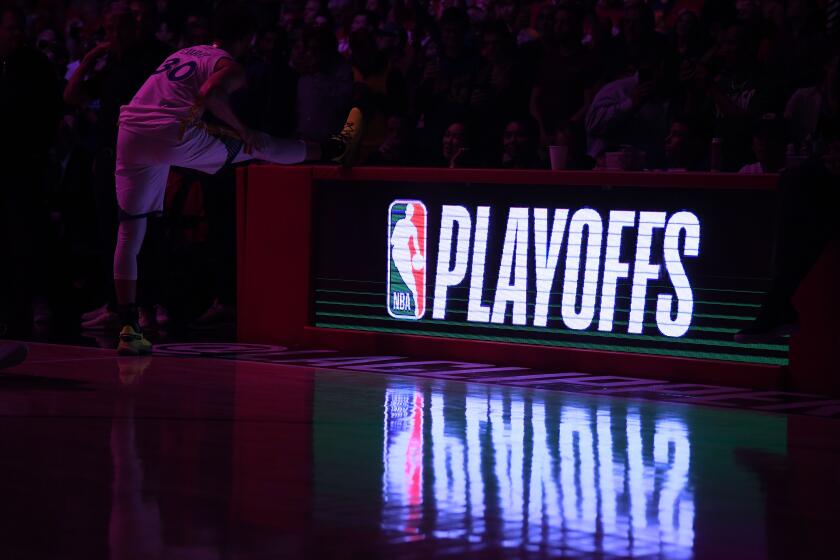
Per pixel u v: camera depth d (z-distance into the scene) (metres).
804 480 5.12
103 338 10.41
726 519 4.41
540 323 8.94
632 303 8.56
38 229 11.69
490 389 7.72
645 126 11.42
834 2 11.38
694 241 8.31
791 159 7.95
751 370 8.08
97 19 19.28
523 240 8.98
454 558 3.79
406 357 9.41
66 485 4.72
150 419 6.25
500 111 12.05
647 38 11.80
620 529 4.23
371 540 3.98
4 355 7.50
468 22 14.00
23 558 3.71
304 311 9.91
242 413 6.52
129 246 8.92
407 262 9.48
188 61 8.80
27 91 11.31
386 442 5.77
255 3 16.36
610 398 7.48
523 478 5.04
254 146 8.94
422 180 9.34
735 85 11.10
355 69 13.05
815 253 7.66
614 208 8.61
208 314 11.89
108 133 10.99
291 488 4.74
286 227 9.98
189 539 3.96
